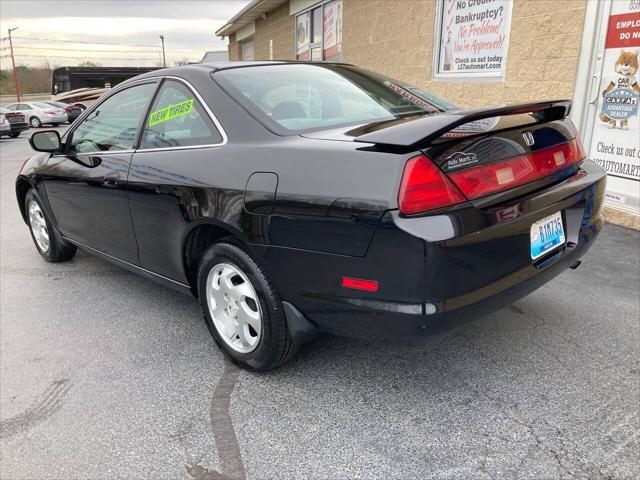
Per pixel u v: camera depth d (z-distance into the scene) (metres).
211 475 2.05
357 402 2.45
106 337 3.21
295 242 2.22
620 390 2.44
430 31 7.68
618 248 4.32
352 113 2.74
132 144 3.20
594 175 2.69
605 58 4.92
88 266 4.50
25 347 3.12
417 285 1.95
